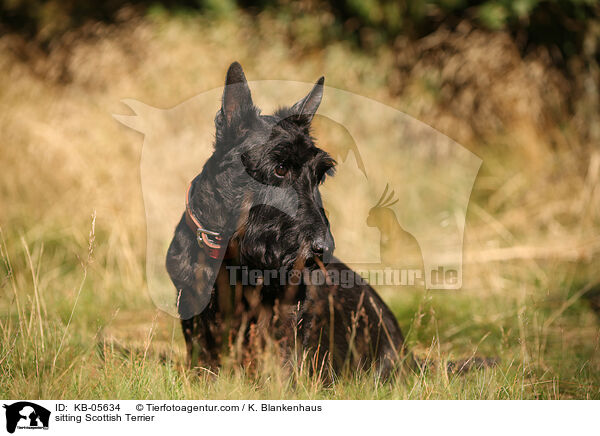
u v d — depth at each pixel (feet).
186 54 49.01
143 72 47.80
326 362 22.52
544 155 50.44
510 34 56.90
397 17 58.54
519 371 23.49
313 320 21.94
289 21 57.26
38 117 45.57
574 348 27.81
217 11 58.29
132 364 21.80
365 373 22.15
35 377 20.57
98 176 42.29
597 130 51.78
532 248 40.70
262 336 20.89
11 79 50.62
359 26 60.23
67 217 40.04
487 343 29.14
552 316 31.01
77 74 50.57
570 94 54.85
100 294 33.09
